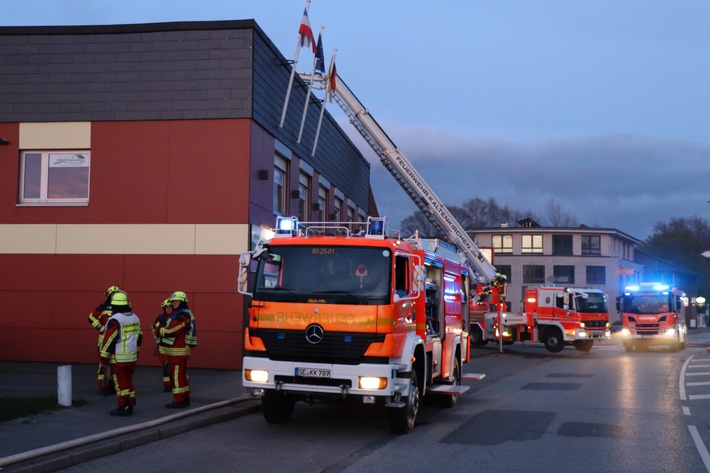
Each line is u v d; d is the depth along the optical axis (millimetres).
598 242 68562
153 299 18578
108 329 10656
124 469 8117
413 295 10812
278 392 10461
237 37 18719
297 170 22750
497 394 16469
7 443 8594
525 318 33812
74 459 8250
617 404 14469
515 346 39875
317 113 25078
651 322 34875
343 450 9492
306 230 11781
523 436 10664
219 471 8133
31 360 18766
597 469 8430
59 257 18906
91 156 18938
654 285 35625
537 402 14906
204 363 18297
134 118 18859
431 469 8359
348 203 30547
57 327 18766
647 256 82250
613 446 9867
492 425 11758
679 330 36000
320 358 10211
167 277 18562
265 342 10422
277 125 20734
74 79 19094
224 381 15797
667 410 13570
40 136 19078
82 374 16172
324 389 10109
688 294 89188
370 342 10102
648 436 10680
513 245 68500
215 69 18734
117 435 9414
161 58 18922
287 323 10352
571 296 32438
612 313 67750
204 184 18578
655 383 18828
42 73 19156
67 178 19203
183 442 9805
